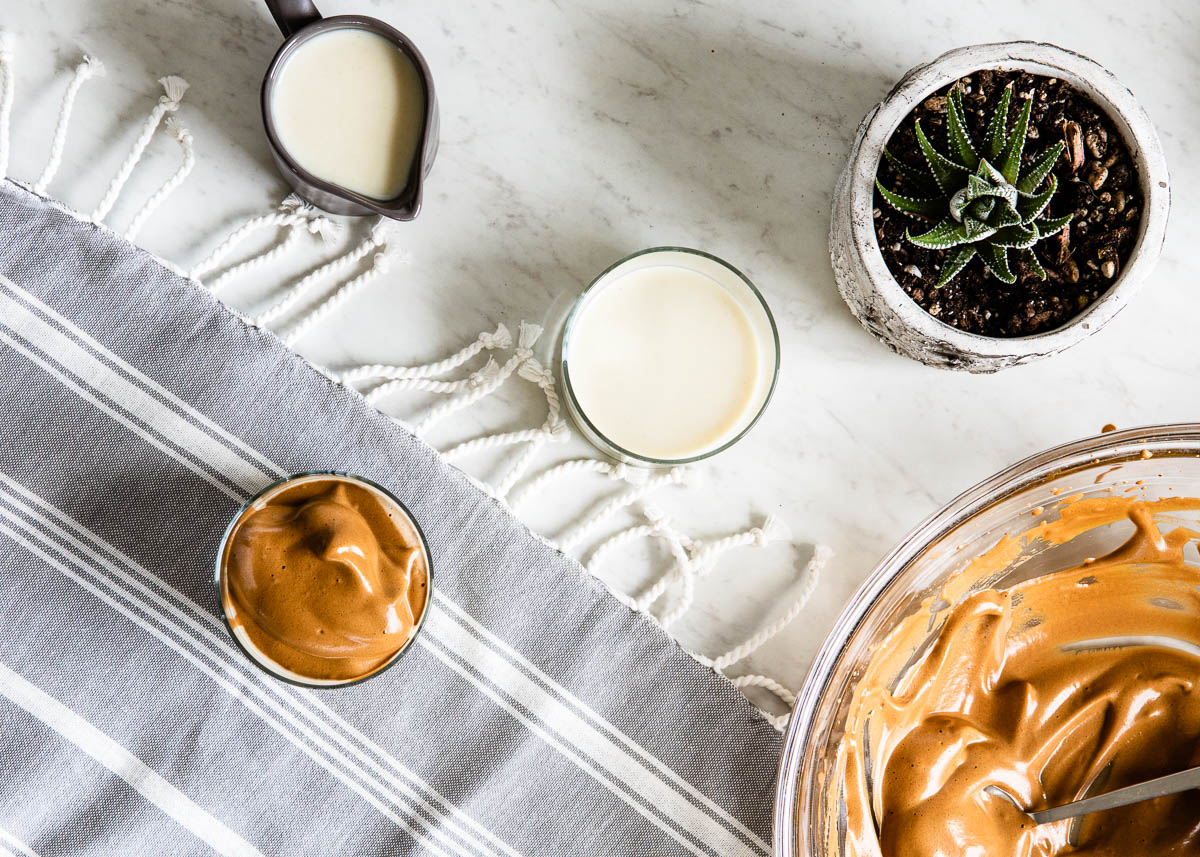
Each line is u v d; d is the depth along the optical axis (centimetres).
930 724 82
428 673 81
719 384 81
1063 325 77
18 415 80
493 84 82
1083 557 82
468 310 82
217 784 80
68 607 80
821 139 83
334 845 80
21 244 80
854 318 83
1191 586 82
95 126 82
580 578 81
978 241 77
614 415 81
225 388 80
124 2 81
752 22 83
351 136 79
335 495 77
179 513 80
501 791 80
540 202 83
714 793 81
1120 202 78
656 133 83
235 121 82
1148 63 83
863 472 83
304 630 75
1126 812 82
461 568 81
